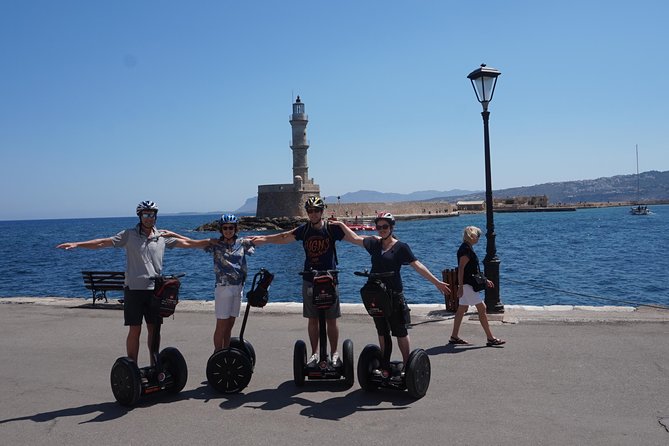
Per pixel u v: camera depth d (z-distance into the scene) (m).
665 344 8.60
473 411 5.96
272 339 9.56
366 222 114.38
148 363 8.20
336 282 6.96
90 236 104.81
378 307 6.40
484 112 11.70
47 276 37.72
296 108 103.25
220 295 7.12
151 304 6.52
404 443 5.15
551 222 113.88
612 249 48.12
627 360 7.78
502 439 5.20
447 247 58.44
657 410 5.90
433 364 7.78
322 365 6.82
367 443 5.18
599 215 154.25
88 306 13.33
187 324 11.08
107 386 7.20
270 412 6.08
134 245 6.66
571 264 37.38
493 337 8.92
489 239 11.29
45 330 10.68
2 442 5.36
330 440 5.26
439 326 10.26
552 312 11.15
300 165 104.19
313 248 7.01
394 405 6.23
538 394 6.47
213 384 6.75
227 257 7.10
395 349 8.70
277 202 104.94
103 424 5.80
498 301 11.21
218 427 5.65
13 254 60.28
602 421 5.62
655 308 11.49
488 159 11.52
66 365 8.22
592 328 9.77
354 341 9.26
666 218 123.81
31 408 6.37
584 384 6.80
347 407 6.20
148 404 6.43
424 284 29.42
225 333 7.20
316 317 7.12
